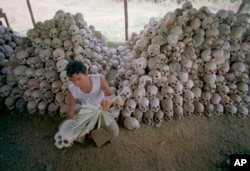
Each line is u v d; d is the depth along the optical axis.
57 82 2.81
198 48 2.90
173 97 2.92
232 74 3.05
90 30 3.69
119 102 2.65
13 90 2.99
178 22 2.79
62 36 2.90
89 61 3.19
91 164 2.32
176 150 2.52
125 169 2.28
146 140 2.64
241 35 2.92
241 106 3.12
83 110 1.80
